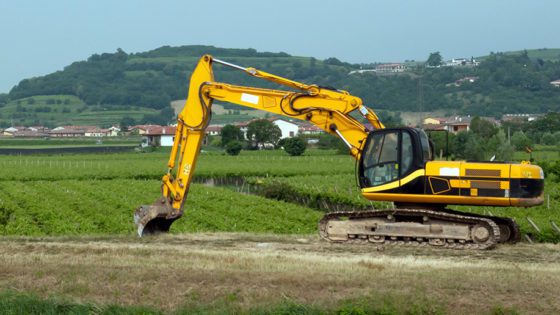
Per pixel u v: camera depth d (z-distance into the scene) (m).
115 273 17.81
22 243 24.16
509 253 22.53
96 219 39.31
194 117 25.55
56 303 15.85
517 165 23.23
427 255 21.94
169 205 25.86
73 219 39.28
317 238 25.86
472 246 23.00
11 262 19.33
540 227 32.50
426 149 23.98
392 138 23.86
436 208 24.20
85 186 60.34
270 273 17.59
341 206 48.72
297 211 43.84
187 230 34.75
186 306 15.77
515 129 113.62
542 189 23.75
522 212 39.50
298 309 15.24
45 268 18.45
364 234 23.91
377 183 24.03
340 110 24.58
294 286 16.66
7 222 36.34
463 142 65.31
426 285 16.47
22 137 197.12
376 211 23.72
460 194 23.28
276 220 40.00
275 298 15.94
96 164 92.19
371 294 15.90
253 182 68.50
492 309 15.18
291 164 90.00
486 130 91.31
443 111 176.00
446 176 23.36
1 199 49.72
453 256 21.77
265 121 132.62
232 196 51.31
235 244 24.39
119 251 21.70
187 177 25.77
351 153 24.48
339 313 15.15
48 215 40.16
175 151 25.86
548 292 16.05
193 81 25.55
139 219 26.05
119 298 16.31
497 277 17.27
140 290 16.66
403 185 23.61
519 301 15.61
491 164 23.30
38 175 74.50
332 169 82.00
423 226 23.36
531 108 177.88
